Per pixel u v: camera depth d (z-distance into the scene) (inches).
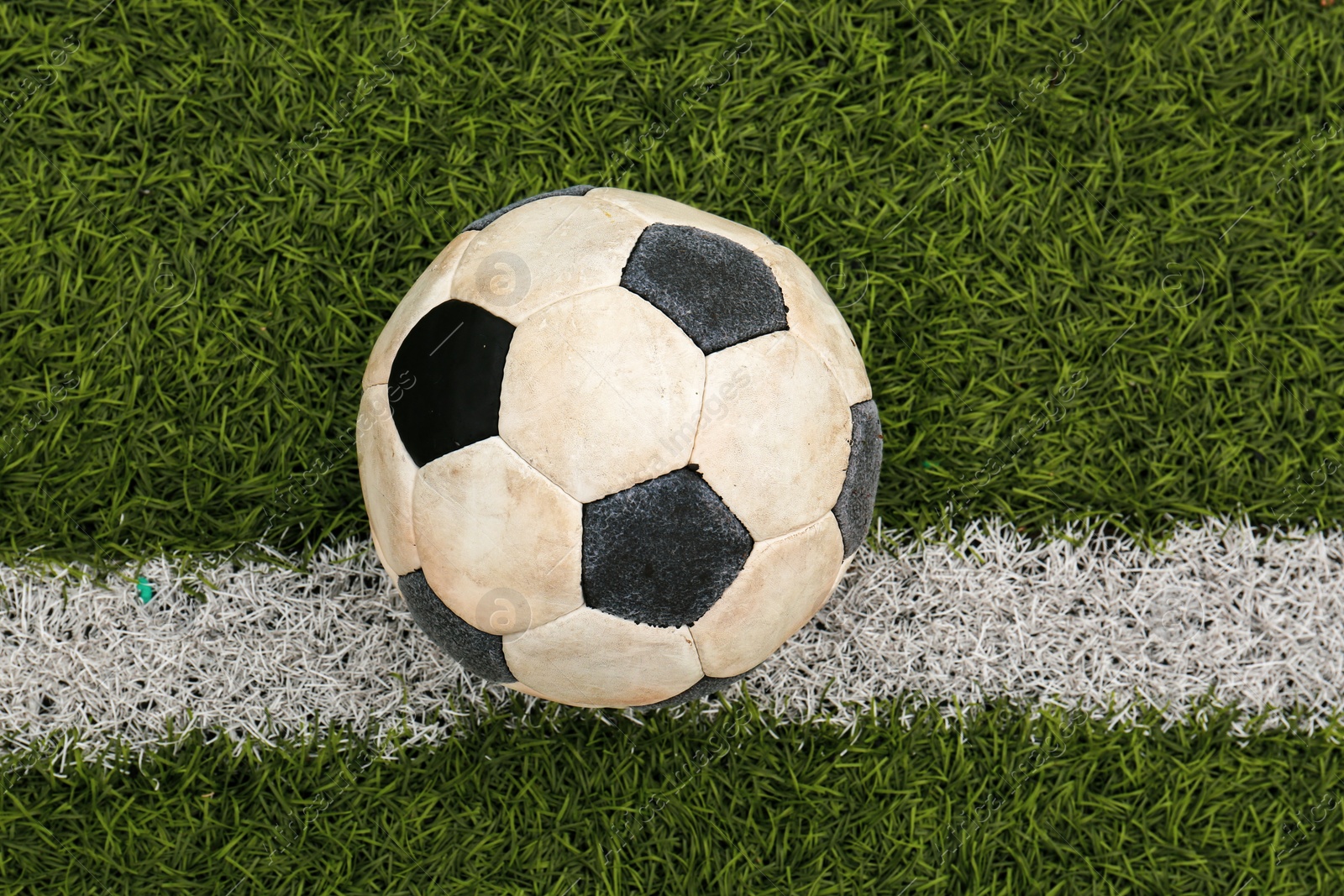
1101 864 95.4
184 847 90.9
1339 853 96.5
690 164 96.7
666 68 97.0
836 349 66.1
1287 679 97.8
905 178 97.6
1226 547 97.4
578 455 57.7
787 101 97.4
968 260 96.6
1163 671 96.7
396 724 92.2
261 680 91.8
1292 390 98.7
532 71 95.9
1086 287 97.9
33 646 91.1
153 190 94.1
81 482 91.5
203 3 94.6
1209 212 99.7
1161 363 97.7
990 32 98.9
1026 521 96.0
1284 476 97.6
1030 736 95.5
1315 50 100.3
